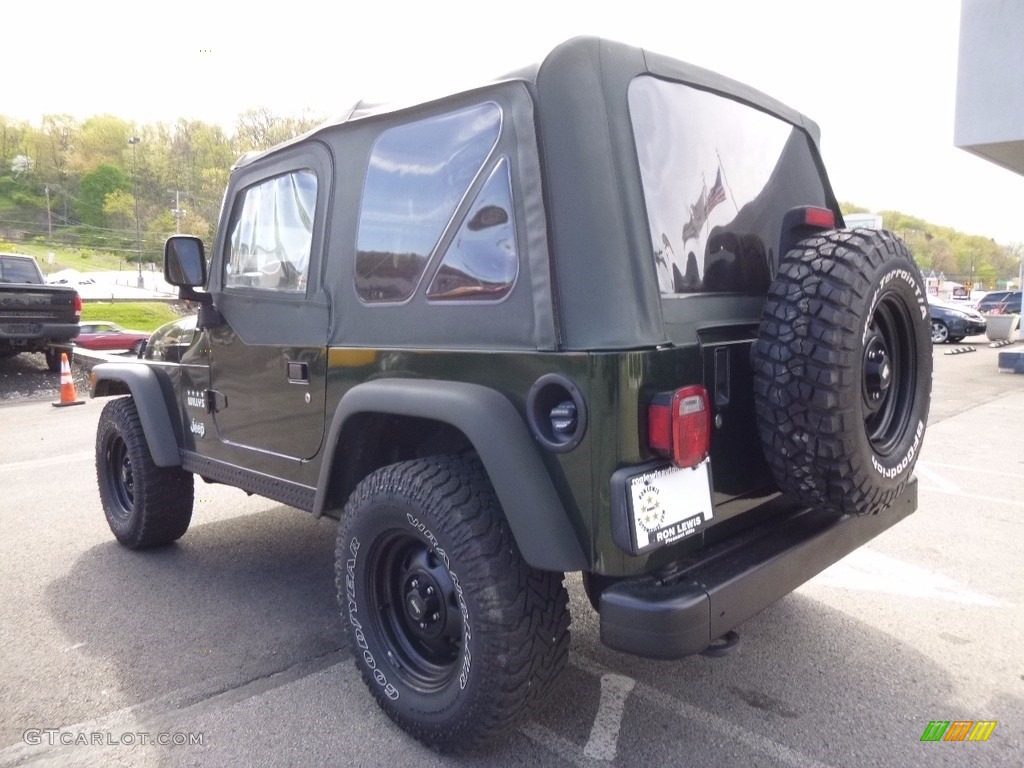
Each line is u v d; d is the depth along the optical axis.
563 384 2.12
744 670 3.05
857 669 3.05
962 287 49.59
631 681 2.98
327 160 3.04
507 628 2.24
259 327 3.37
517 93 2.30
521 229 2.28
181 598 3.90
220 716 2.79
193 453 4.03
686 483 2.17
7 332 11.91
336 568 2.74
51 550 4.69
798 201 3.15
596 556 2.10
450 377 2.46
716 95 2.76
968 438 7.75
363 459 2.92
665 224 2.37
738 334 2.50
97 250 89.75
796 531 2.53
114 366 4.45
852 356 2.17
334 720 2.76
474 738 2.36
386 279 2.74
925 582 3.95
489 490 2.37
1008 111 12.42
